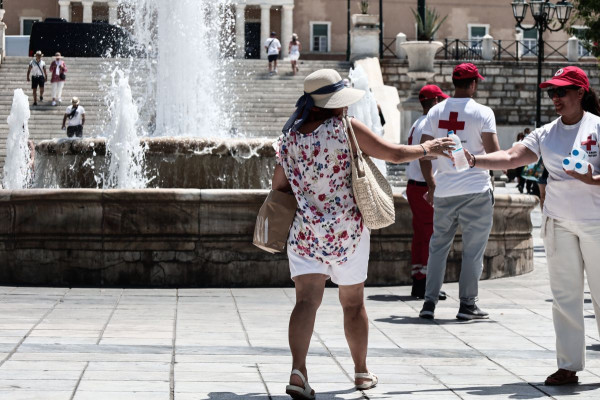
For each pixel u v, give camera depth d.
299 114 6.30
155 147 15.27
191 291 11.53
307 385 6.11
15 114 26.64
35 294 10.92
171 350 7.63
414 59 33.19
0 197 11.96
